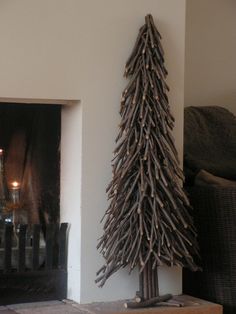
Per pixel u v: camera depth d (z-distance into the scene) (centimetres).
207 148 329
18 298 281
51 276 287
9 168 296
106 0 283
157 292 280
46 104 295
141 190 268
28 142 298
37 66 272
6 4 265
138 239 269
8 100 273
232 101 370
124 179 272
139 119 274
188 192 310
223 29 366
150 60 277
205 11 361
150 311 271
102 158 284
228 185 302
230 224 294
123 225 271
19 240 282
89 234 283
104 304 280
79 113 282
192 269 279
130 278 289
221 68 366
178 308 276
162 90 279
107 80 284
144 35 282
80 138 281
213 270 302
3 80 266
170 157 275
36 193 298
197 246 284
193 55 359
